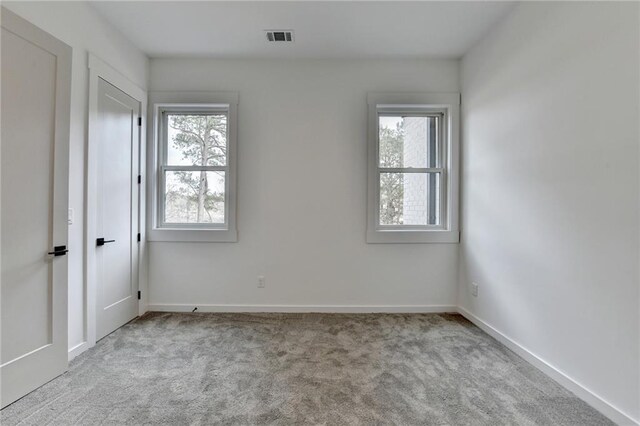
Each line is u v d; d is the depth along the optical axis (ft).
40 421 4.98
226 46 9.64
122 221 9.09
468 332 8.84
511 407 5.46
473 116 9.66
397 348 7.75
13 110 5.41
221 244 10.44
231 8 7.82
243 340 8.14
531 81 7.11
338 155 10.48
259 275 10.48
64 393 5.74
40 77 5.85
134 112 9.61
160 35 9.04
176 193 10.76
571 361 5.99
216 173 10.72
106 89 8.30
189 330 8.80
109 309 8.50
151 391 5.83
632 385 4.88
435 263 10.61
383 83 10.48
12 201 5.42
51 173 6.10
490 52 8.75
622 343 5.03
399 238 10.50
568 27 6.07
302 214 10.49
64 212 6.38
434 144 10.95
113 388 5.91
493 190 8.61
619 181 5.08
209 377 6.34
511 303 7.80
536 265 6.95
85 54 7.54
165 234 10.34
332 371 6.61
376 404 5.50
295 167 10.44
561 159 6.25
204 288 10.44
